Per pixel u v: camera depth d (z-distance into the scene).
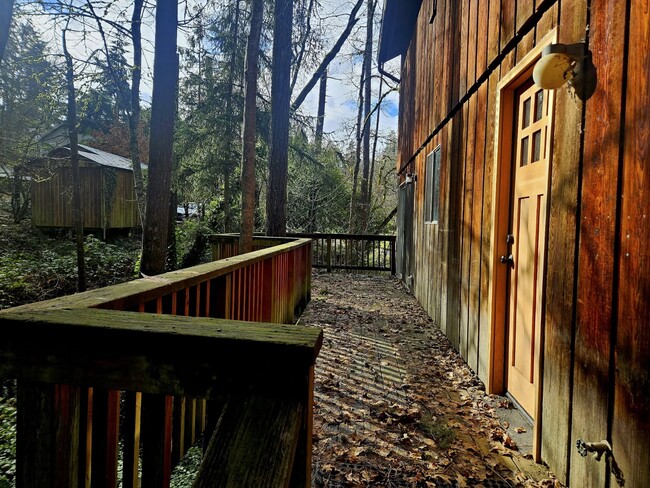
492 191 3.03
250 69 5.31
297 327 0.92
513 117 2.91
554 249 2.06
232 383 0.82
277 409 0.78
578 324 1.80
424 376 3.34
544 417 2.11
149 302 1.46
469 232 3.62
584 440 1.73
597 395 1.64
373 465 2.10
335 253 10.47
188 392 0.84
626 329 1.47
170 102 5.34
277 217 8.21
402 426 2.51
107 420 1.09
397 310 5.87
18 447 0.92
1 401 3.80
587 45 1.80
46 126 14.92
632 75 1.49
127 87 9.80
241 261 2.46
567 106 1.97
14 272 9.75
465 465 2.11
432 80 5.51
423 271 5.97
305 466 0.80
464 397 2.93
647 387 1.35
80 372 0.89
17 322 0.92
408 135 7.80
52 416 0.91
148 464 0.96
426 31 6.07
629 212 1.48
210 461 0.71
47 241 14.06
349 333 4.61
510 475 2.02
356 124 18.89
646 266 1.38
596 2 1.74
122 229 17.12
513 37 2.66
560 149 2.04
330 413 2.67
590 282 1.72
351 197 17.27
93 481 1.08
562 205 2.00
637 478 1.39
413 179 7.06
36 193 15.07
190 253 10.28
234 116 12.27
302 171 15.33
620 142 1.55
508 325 2.91
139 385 0.87
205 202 13.52
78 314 0.98
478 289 3.31
